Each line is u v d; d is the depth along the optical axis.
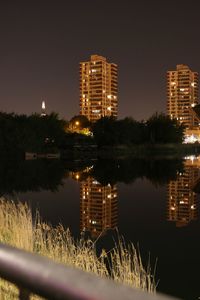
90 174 45.66
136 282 6.77
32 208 23.78
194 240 16.03
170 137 103.62
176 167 53.69
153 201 27.17
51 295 0.96
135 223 19.86
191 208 24.30
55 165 59.50
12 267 1.09
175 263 12.58
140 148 99.50
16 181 38.31
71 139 93.00
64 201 26.86
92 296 0.86
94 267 7.25
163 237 16.58
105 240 15.84
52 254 7.75
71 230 17.84
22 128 80.38
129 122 99.06
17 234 8.22
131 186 35.03
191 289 10.20
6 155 78.31
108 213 22.72
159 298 0.81
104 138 97.06
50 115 91.56
